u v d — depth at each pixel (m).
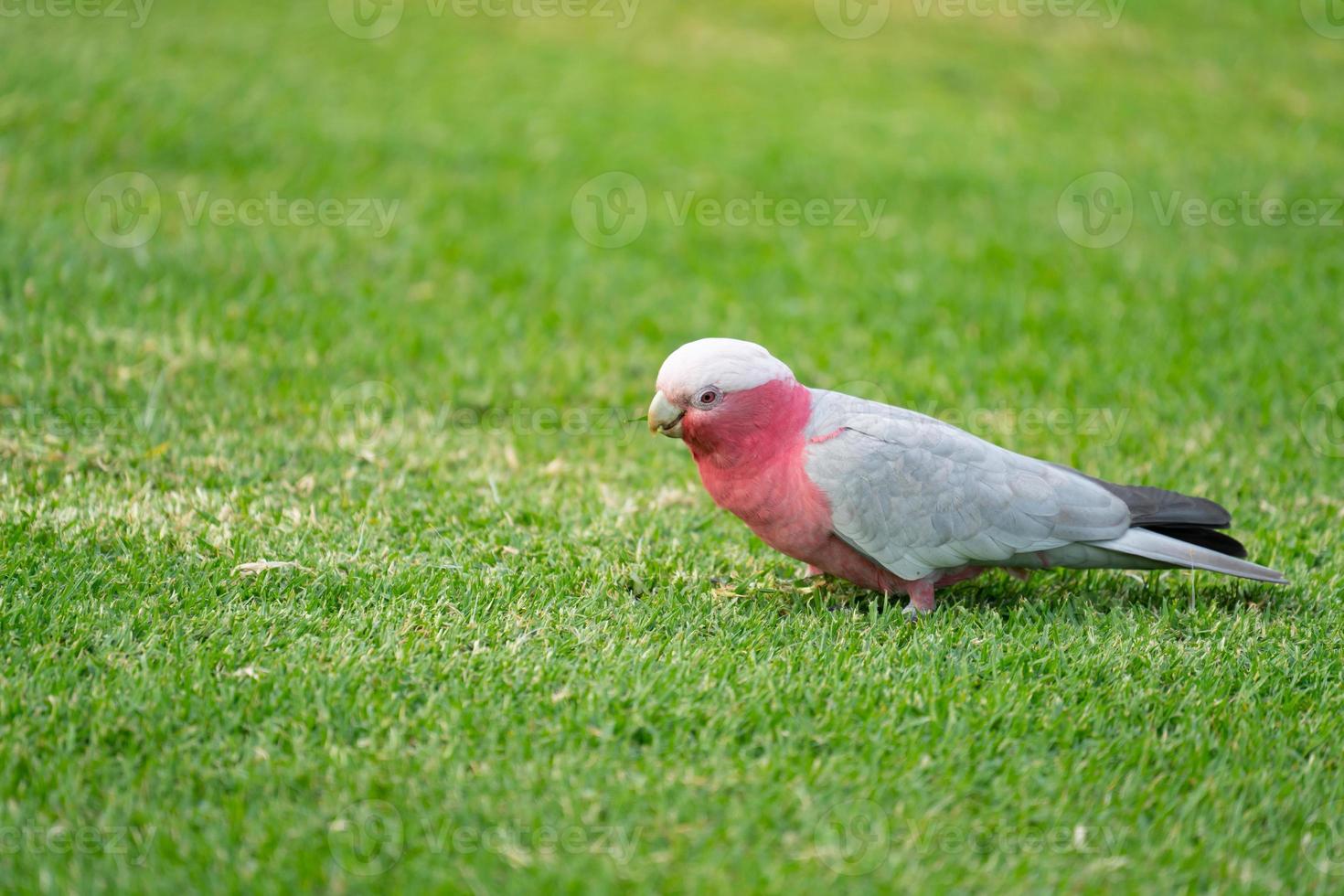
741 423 8.02
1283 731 6.99
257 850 5.66
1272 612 8.62
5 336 12.11
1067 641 7.90
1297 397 12.73
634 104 22.14
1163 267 16.50
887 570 8.30
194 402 11.30
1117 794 6.42
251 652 7.24
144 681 6.84
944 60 26.09
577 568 8.79
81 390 11.25
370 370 12.62
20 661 7.03
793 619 8.26
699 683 7.15
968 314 15.05
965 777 6.47
